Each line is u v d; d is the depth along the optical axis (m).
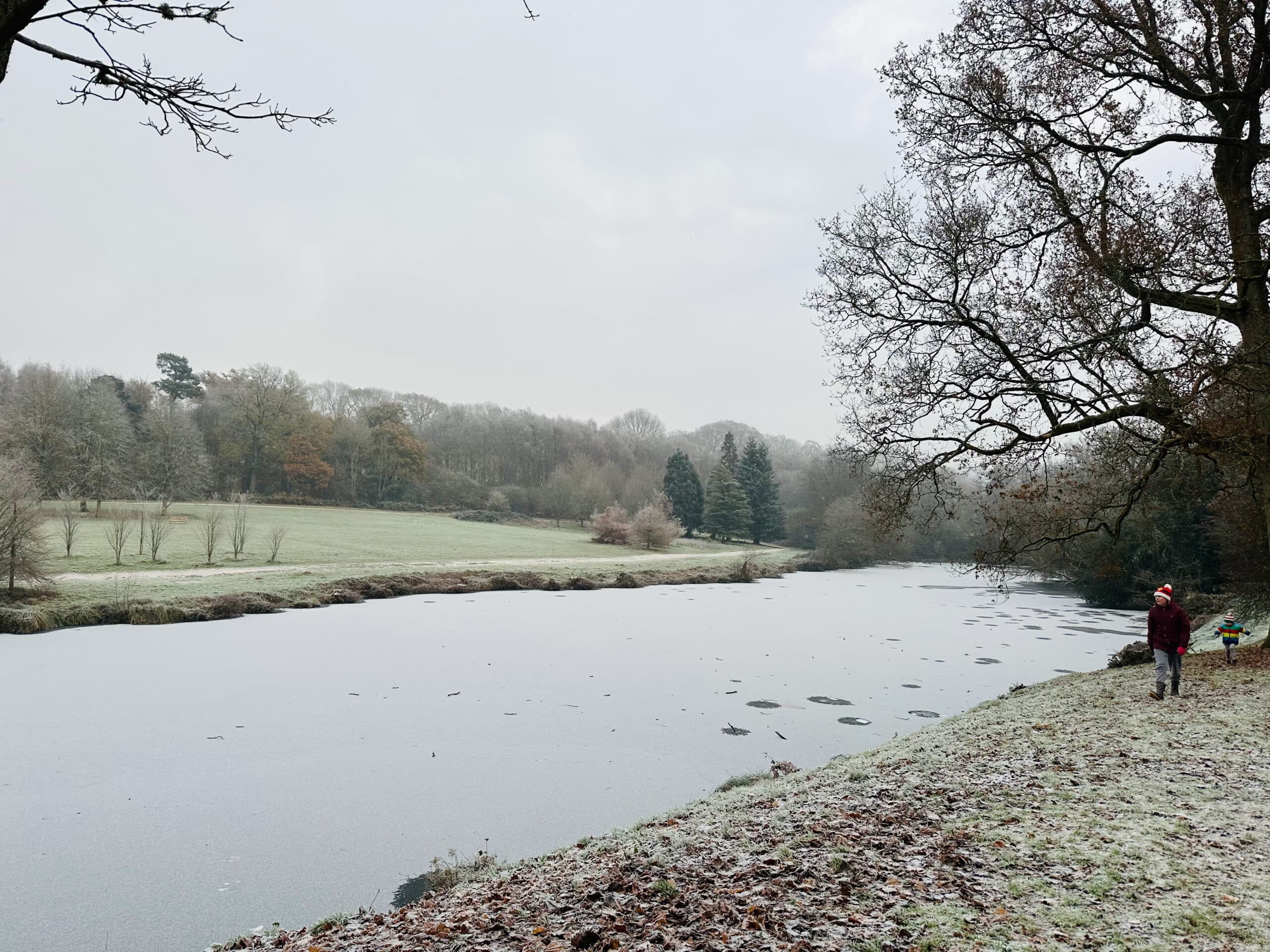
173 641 25.28
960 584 59.28
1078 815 7.08
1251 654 15.97
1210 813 7.02
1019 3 15.34
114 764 14.16
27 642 24.41
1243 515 23.39
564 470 105.88
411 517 87.81
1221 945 4.52
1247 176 14.84
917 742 12.20
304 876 9.96
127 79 4.10
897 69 16.16
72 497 54.34
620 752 15.41
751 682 22.19
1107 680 15.72
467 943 5.45
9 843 10.86
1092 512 16.33
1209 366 12.62
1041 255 16.08
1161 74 15.20
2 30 3.49
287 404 93.50
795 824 7.50
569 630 30.50
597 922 5.46
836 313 16.30
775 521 99.06
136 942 8.30
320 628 28.81
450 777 13.77
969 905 5.20
